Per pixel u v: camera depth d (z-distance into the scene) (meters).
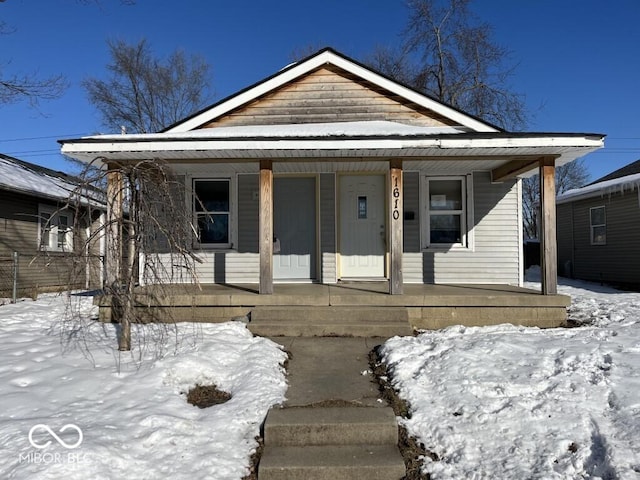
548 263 7.62
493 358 5.43
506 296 7.50
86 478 3.30
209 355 5.62
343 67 9.45
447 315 7.52
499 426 4.16
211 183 10.00
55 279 13.78
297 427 4.11
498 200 9.84
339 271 9.89
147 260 5.69
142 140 7.34
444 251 9.82
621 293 12.39
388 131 8.05
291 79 9.48
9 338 6.59
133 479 3.44
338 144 7.29
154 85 29.64
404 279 9.83
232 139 7.31
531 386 4.71
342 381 5.27
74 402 4.45
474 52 24.84
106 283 6.08
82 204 6.25
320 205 9.84
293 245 10.00
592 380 4.77
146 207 5.56
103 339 6.42
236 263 9.87
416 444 4.09
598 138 7.16
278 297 7.54
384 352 5.93
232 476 3.62
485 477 3.57
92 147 7.36
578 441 3.90
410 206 9.88
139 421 4.11
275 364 5.62
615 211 14.75
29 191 12.41
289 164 9.22
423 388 4.89
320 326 6.93
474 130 9.13
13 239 12.45
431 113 9.40
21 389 4.69
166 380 5.04
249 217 9.91
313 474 3.70
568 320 7.77
